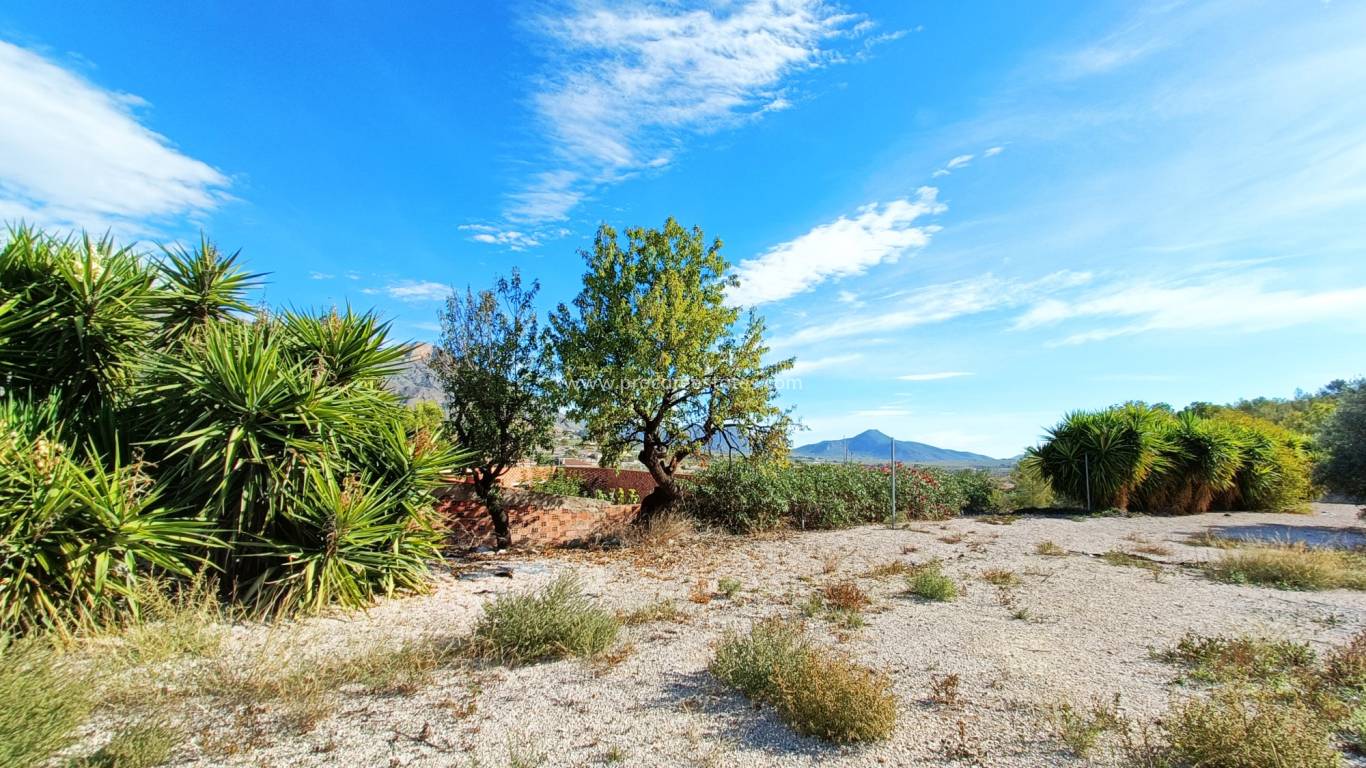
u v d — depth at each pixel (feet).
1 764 9.07
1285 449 60.49
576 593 17.97
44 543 15.72
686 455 38.63
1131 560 29.32
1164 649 15.98
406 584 22.53
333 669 14.06
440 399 33.60
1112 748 10.60
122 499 16.78
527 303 34.81
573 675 14.33
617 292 35.17
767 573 27.09
